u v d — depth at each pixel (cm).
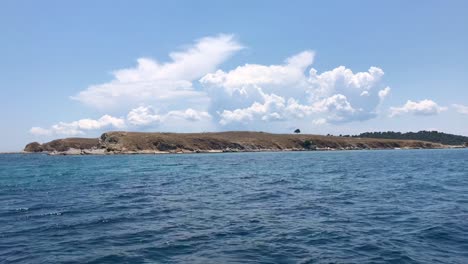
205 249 1362
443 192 2989
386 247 1377
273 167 7038
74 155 17575
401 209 2194
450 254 1283
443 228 1656
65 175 5547
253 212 2162
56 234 1622
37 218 2016
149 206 2414
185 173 5741
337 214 2067
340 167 6631
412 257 1253
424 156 11312
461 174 4778
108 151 17188
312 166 7106
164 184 4003
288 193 3084
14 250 1374
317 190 3278
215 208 2319
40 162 11112
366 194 2938
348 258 1252
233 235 1581
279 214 2089
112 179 4741
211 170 6406
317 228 1711
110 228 1734
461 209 2156
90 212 2184
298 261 1223
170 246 1405
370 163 7781
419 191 3075
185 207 2366
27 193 3272
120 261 1230
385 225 1758
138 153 17062
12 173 6238
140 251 1341
